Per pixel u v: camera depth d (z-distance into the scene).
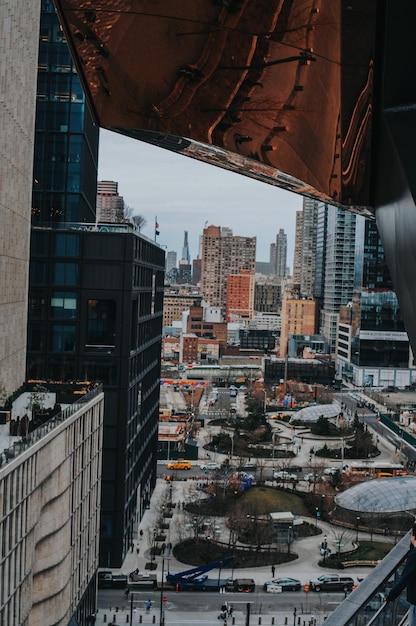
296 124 7.82
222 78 7.55
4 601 35.19
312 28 6.90
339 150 7.89
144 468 92.62
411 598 7.21
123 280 73.62
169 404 190.62
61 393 60.72
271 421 169.50
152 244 91.19
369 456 133.88
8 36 49.88
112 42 7.50
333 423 161.50
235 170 9.17
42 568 44.66
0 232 50.72
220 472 109.81
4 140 50.28
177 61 7.49
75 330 74.06
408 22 6.44
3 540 35.00
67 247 73.81
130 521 79.88
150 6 7.13
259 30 7.03
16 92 54.31
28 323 74.06
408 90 6.63
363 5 6.57
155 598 68.75
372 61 6.93
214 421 167.00
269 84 7.50
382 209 7.98
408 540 9.20
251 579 73.19
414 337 7.29
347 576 74.38
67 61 96.19
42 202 97.00
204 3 6.97
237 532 85.88
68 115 96.62
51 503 45.09
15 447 37.50
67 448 48.91
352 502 92.75
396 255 7.55
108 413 73.31
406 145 6.71
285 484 111.62
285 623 63.72
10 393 55.78
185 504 97.69
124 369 73.56
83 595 56.28
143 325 85.88
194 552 80.19
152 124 8.20
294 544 85.56
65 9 7.32
